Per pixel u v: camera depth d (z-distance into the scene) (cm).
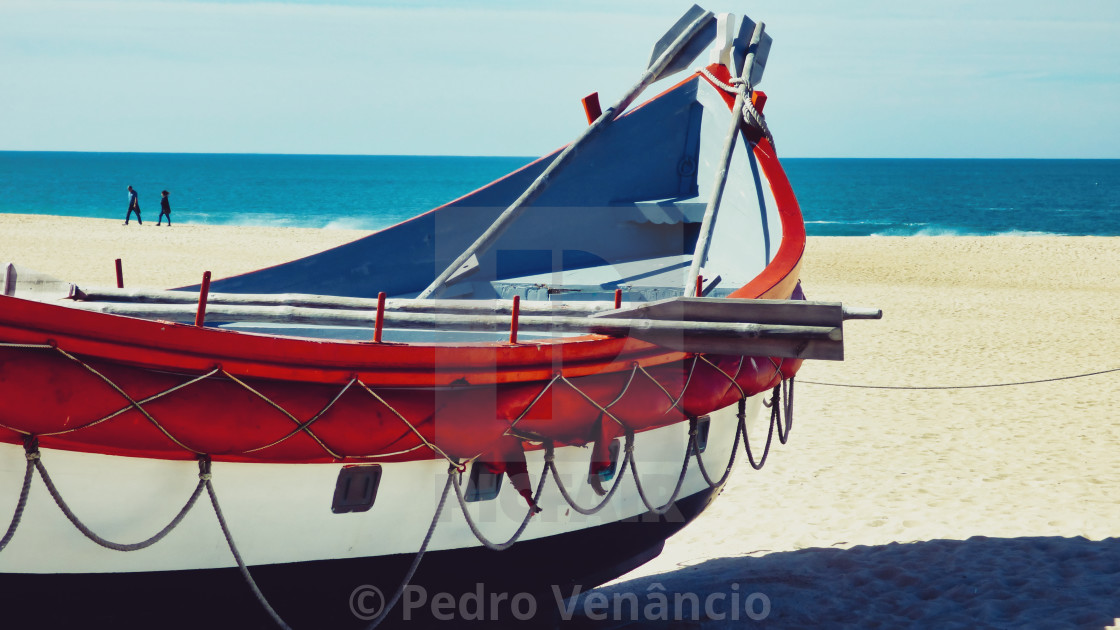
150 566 325
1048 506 684
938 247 2944
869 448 897
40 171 13275
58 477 299
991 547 595
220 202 7612
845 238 3244
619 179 700
